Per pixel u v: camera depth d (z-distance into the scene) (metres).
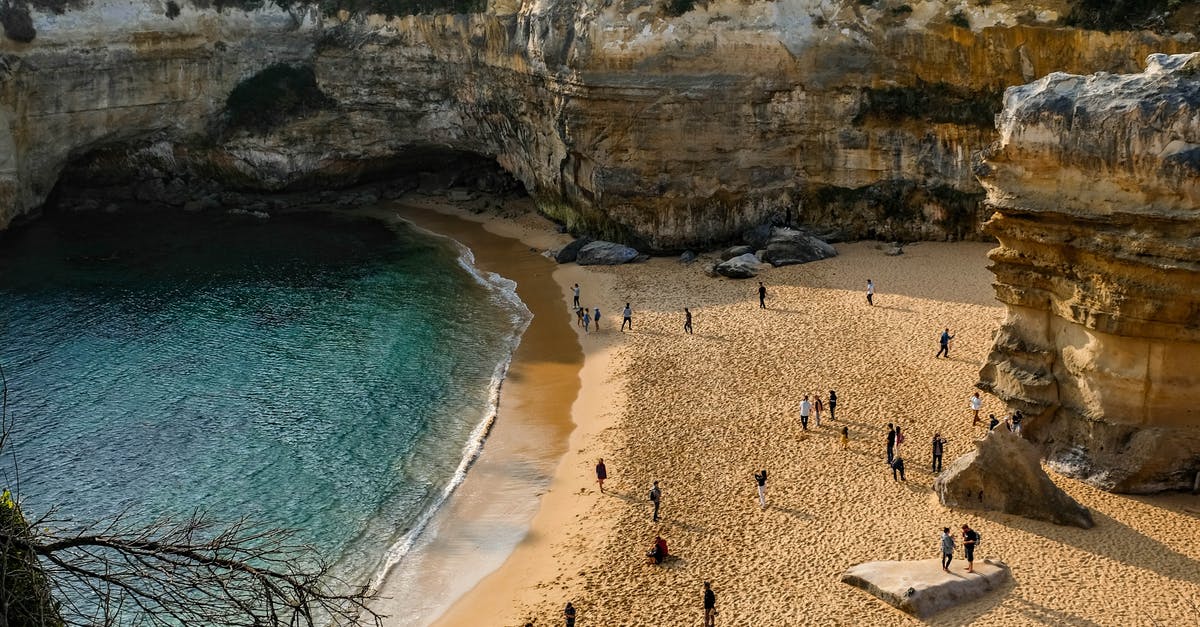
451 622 31.45
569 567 33.78
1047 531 32.31
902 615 28.34
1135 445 34.25
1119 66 59.75
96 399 49.06
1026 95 34.75
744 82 67.19
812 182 69.25
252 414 47.31
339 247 77.25
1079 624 27.28
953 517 33.81
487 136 84.06
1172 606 27.94
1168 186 31.56
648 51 66.69
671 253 70.44
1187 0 58.50
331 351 55.50
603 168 69.69
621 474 39.81
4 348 55.97
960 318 52.91
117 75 83.50
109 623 10.62
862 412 42.97
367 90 86.88
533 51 72.12
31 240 78.69
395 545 36.16
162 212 88.12
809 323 54.22
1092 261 33.94
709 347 52.31
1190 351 33.00
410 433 45.19
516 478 40.66
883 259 64.38
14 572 10.75
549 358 53.56
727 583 31.45
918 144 66.25
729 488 37.72
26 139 81.12
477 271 70.25
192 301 64.62
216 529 36.78
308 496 39.62
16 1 77.88
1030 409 37.00
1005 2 62.09
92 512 38.31
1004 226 36.16
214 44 87.00
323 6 86.88
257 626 10.98
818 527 34.16
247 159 89.25
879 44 65.56
